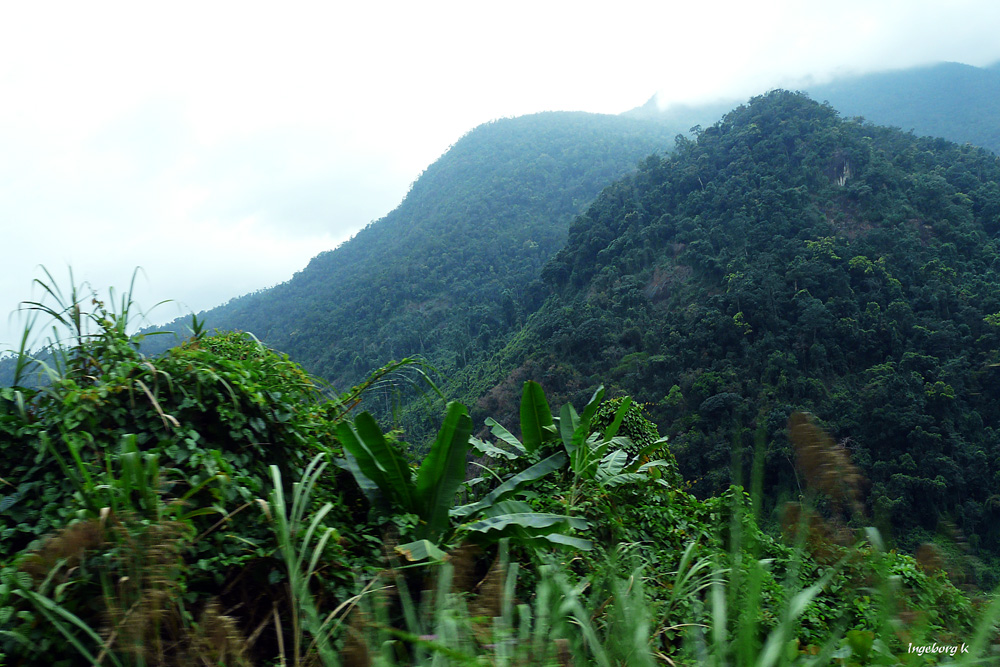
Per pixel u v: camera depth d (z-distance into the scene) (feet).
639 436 22.12
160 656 5.99
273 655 8.27
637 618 5.16
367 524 11.05
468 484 15.96
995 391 138.82
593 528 13.44
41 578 6.61
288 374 12.64
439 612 5.55
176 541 7.06
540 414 17.33
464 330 373.40
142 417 9.53
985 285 179.93
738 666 4.22
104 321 10.25
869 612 7.52
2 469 8.60
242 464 10.00
